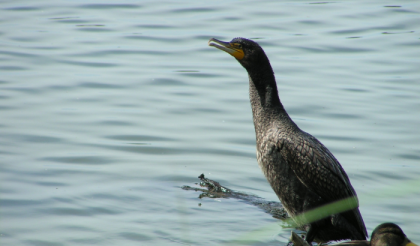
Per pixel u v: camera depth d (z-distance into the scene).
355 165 11.01
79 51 18.23
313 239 8.88
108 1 24.20
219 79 16.16
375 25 20.81
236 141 12.23
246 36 19.62
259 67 9.11
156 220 8.91
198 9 22.98
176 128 12.79
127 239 8.25
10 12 22.41
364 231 8.49
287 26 20.78
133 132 12.52
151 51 18.48
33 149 11.38
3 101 13.97
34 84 15.25
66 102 14.18
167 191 10.02
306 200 8.62
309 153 8.48
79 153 11.33
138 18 21.94
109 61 17.48
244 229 8.80
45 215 8.85
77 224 8.62
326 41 19.23
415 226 8.77
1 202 9.15
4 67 16.47
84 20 21.59
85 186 9.96
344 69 16.81
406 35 19.69
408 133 12.45
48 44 18.81
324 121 13.21
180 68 17.02
